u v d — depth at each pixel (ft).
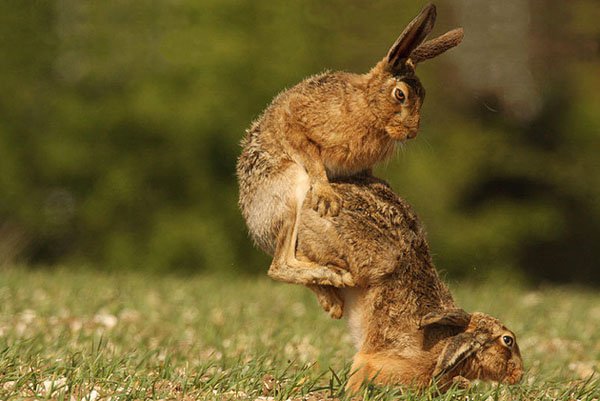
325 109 73.92
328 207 70.23
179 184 248.52
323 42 245.45
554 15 261.65
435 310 69.92
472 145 252.01
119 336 93.86
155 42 255.50
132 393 64.85
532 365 87.45
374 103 73.56
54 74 260.21
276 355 83.25
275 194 73.92
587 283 259.39
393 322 69.26
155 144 249.75
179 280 148.97
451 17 252.01
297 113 74.33
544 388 75.20
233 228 245.45
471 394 68.90
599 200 259.39
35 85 257.55
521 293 152.56
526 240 253.85
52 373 69.10
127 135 250.37
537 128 261.44
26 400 62.64
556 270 260.01
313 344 95.40
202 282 146.82
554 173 257.14
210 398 65.21
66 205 252.42
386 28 239.50
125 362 74.59
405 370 68.85
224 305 122.21
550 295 151.53
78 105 252.42
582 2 262.06
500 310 125.49
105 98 253.24
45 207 252.01
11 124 253.24
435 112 252.01
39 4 259.60
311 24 246.68
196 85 245.86
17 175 250.78
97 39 257.34
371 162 75.31
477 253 247.91
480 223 250.78
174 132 246.06
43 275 142.72
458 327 69.77
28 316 104.99
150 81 249.96
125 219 248.93
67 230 250.98
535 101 260.83
